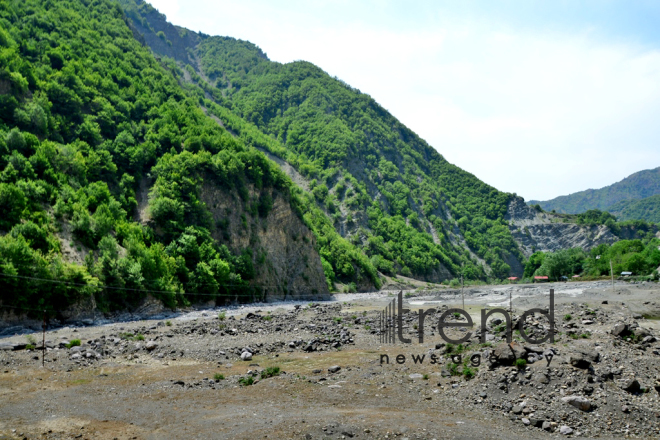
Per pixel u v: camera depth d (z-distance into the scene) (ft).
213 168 359.46
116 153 334.65
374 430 65.16
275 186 433.89
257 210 395.75
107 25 599.98
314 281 436.76
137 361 119.44
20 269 189.47
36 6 473.67
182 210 317.01
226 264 312.09
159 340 146.72
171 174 334.65
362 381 93.25
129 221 299.58
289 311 251.39
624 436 65.16
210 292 293.43
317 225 637.30
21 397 89.15
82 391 92.68
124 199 306.96
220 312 259.60
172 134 383.86
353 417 71.20
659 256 456.04
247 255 348.59
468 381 85.56
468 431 65.16
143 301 242.58
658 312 184.24
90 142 335.26
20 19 429.38
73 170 286.87
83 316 210.59
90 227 248.32
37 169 261.65
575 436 65.10
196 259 302.04
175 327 184.55
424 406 77.66
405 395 83.56
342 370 102.99
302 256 438.40
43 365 114.32
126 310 233.96
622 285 354.33
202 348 132.46
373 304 303.48
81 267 219.61
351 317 198.08
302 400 82.07
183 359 121.08
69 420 75.92
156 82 502.79
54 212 242.78
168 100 474.90
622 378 79.56
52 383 99.04
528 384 78.48
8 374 106.42
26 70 334.44
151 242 290.76
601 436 65.10
